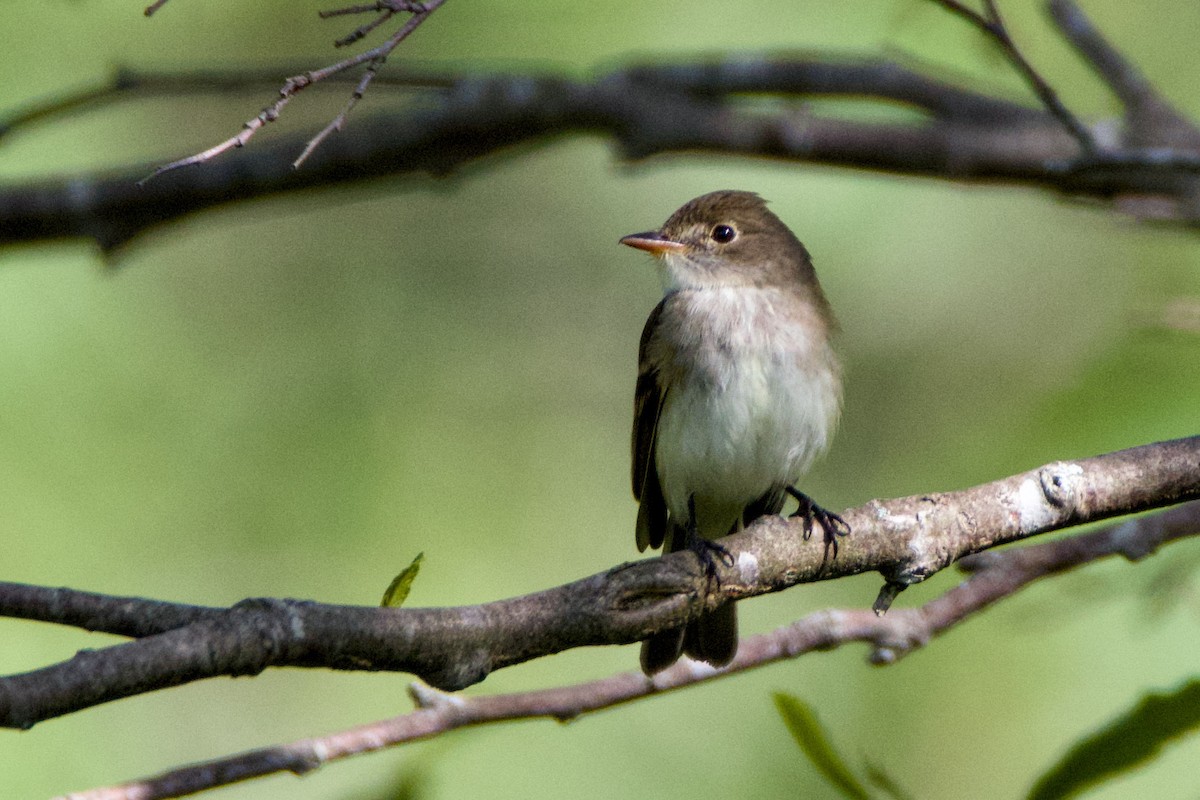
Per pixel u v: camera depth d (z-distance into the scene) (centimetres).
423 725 557
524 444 1309
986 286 1282
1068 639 1070
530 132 956
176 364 1241
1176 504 616
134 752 1090
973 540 601
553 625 513
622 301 1388
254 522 1193
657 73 988
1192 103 1206
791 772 1041
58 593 458
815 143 971
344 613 471
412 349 1325
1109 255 1262
